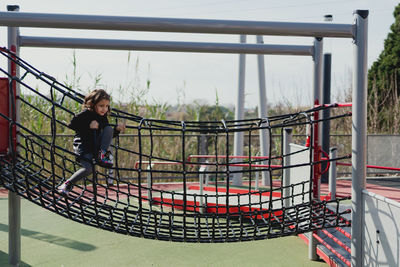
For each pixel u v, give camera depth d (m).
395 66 17.52
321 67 4.93
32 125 9.87
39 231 5.98
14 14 3.52
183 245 5.43
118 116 3.89
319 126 4.86
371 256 3.37
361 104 3.55
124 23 3.59
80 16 3.56
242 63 9.57
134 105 11.28
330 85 9.26
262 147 9.78
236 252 5.12
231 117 12.70
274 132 12.30
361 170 3.56
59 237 5.70
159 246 5.38
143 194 8.76
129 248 5.27
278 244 5.46
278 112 14.80
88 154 3.56
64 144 9.80
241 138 9.67
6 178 3.70
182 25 3.61
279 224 3.79
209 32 3.68
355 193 3.58
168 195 7.96
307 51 4.97
